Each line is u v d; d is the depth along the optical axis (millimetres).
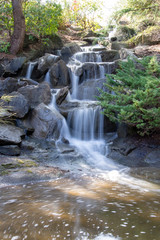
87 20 15641
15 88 7133
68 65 9641
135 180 3871
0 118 5590
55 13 11320
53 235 2047
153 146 5688
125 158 5398
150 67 5621
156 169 4633
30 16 10797
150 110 4973
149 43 11141
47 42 11562
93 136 6746
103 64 9102
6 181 3709
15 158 4684
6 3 11062
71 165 4848
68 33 14695
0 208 2672
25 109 6262
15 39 10414
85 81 8820
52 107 6863
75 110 6863
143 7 9242
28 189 3389
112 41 12797
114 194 3129
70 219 2350
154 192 3219
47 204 2770
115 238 1973
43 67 9039
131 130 6281
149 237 1979
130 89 5863
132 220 2311
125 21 14008
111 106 5551
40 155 5145
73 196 3049
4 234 2086
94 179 3943
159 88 4898
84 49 11922
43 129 6094
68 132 6582
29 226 2223
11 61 9203
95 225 2215
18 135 5418
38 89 6887
